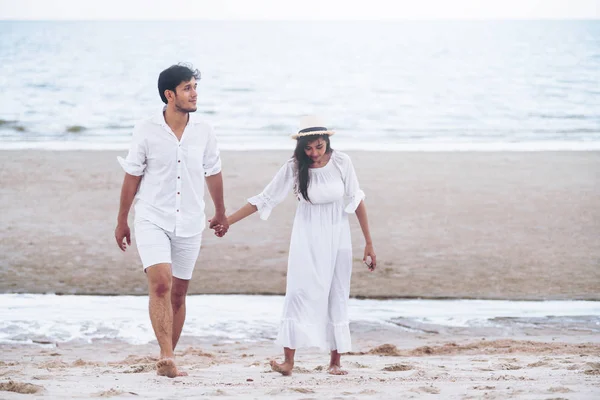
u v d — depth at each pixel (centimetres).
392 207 1399
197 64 5678
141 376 486
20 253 1080
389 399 376
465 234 1213
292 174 521
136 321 804
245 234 1204
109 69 5206
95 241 1157
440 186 1600
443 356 646
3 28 12044
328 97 3988
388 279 979
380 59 6128
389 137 2723
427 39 8669
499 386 417
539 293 923
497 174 1745
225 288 934
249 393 399
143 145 509
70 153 2039
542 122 3098
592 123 3052
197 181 523
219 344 727
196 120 522
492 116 3294
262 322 807
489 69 5300
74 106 3478
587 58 5950
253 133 2777
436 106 3644
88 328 776
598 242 1171
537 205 1425
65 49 6912
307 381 466
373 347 709
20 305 856
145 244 504
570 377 452
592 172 1773
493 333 766
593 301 891
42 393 386
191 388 418
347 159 514
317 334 505
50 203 1412
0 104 3459
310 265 504
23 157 1941
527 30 10694
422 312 846
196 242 532
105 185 1591
